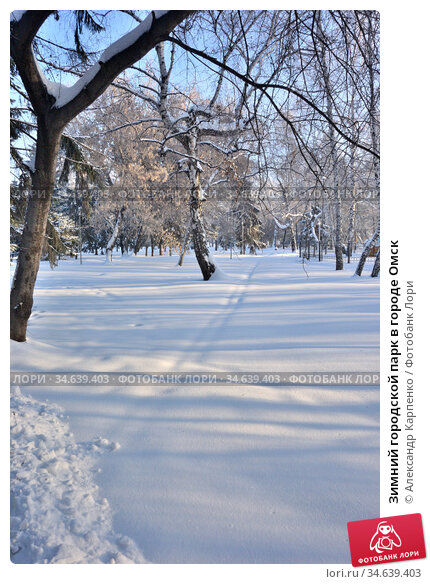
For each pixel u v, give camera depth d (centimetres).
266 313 862
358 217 3228
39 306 994
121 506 258
